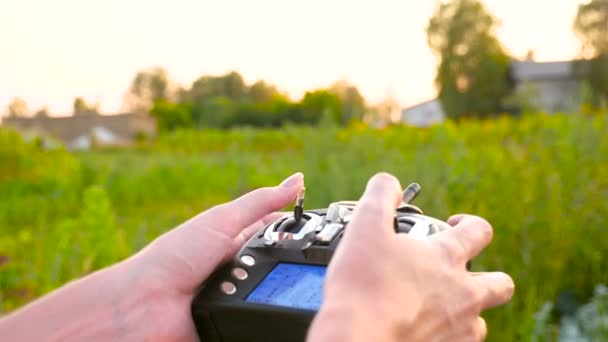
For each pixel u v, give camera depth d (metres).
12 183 10.05
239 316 0.93
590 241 3.81
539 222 3.65
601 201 3.89
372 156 5.38
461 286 0.82
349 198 4.16
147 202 9.17
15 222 7.64
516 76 39.09
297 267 0.97
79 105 47.84
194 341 1.05
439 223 0.96
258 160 13.57
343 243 0.76
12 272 4.36
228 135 22.66
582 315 3.02
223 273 0.99
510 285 0.94
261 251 1.01
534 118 6.33
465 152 5.61
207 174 10.41
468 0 38.31
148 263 1.07
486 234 0.93
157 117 46.59
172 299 1.05
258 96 56.53
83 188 8.93
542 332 2.91
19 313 1.02
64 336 0.99
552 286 3.55
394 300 0.71
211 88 56.72
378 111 7.09
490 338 3.10
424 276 0.77
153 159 13.87
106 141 39.88
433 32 39.56
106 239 4.33
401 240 0.78
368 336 0.66
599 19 32.44
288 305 0.91
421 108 45.66
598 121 5.20
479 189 3.98
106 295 1.03
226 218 1.11
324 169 5.20
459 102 38.22
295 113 38.41
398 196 0.85
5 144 10.82
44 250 4.86
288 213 1.20
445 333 0.79
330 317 0.67
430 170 3.97
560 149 4.57
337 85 28.83
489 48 38.50
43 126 42.62
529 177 4.06
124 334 1.01
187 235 1.10
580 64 34.03
